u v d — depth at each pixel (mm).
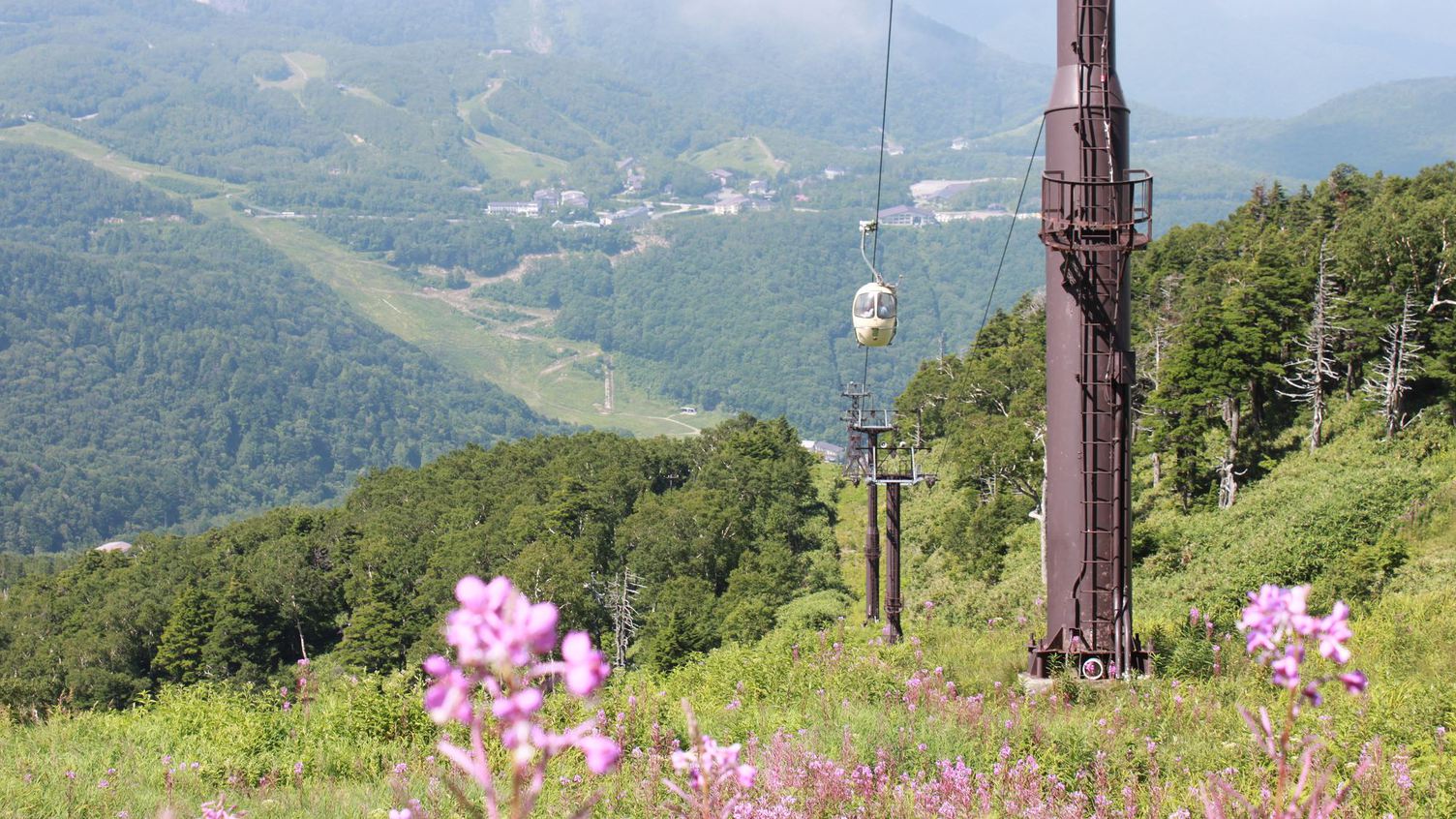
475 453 157000
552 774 11312
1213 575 45250
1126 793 10211
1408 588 34406
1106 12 19328
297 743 15047
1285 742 3814
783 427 138750
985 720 13484
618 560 103250
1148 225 19203
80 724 16953
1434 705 12750
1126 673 18047
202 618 102312
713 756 4035
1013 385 99688
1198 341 64188
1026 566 60000
